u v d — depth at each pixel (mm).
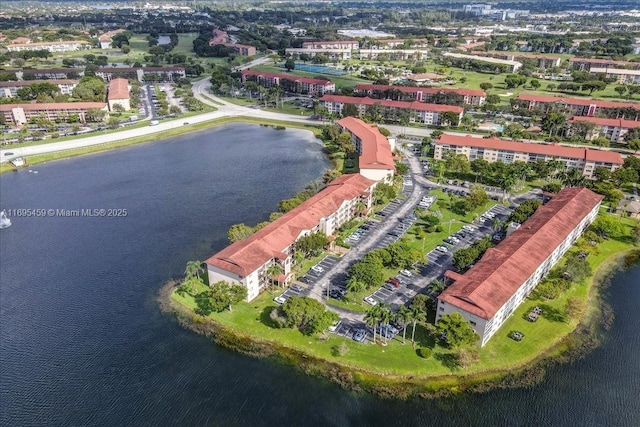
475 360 133250
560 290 160250
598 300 163625
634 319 154625
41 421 119812
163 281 173750
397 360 135000
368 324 134750
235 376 132500
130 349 142125
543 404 124062
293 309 141000
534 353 138875
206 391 128000
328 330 146125
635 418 121062
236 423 119250
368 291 163875
